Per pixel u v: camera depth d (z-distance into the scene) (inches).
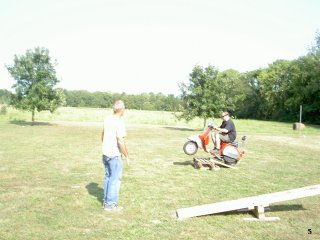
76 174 417.4
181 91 1393.9
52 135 956.6
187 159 560.7
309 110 2672.2
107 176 280.1
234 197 324.5
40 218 249.6
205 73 1358.3
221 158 477.4
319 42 2691.9
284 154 663.8
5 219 245.6
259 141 946.7
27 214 257.6
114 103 276.1
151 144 788.6
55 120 1871.3
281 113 3238.2
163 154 618.5
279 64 3393.2
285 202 310.3
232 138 478.0
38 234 218.7
